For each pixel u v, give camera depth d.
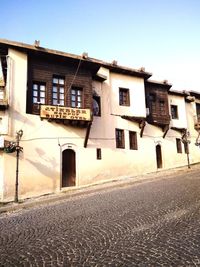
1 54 15.60
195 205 8.31
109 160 18.25
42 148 15.43
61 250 5.33
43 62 16.16
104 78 18.95
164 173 19.56
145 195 11.04
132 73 20.88
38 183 14.88
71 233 6.47
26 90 15.30
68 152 16.69
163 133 22.89
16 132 14.54
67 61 16.75
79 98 17.03
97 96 18.64
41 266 4.62
